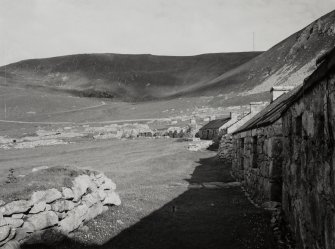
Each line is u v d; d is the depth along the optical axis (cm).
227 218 1384
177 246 1103
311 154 786
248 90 19150
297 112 962
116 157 4438
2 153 5488
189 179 2589
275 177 1427
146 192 1997
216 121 6700
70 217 1071
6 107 16125
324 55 640
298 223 959
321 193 695
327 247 652
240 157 2350
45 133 9319
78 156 4809
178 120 11138
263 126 1581
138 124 10656
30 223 921
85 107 17862
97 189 1334
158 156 4138
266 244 1072
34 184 1062
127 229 1231
